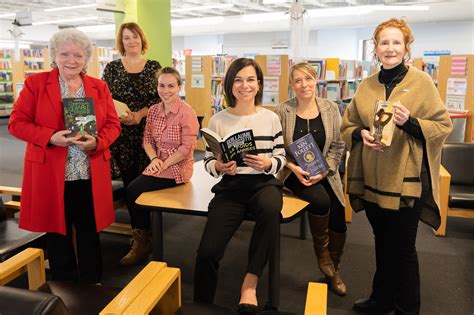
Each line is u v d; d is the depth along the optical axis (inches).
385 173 82.4
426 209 86.4
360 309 102.1
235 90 88.5
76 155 92.3
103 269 123.2
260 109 92.4
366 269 125.0
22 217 93.2
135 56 127.3
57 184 90.0
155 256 104.3
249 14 491.5
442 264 129.3
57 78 90.0
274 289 90.4
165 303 67.5
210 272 82.2
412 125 77.7
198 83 304.2
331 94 283.9
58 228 91.9
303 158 98.5
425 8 418.9
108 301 68.7
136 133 129.3
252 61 89.4
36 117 88.7
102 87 95.7
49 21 564.7
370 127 82.5
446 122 79.6
